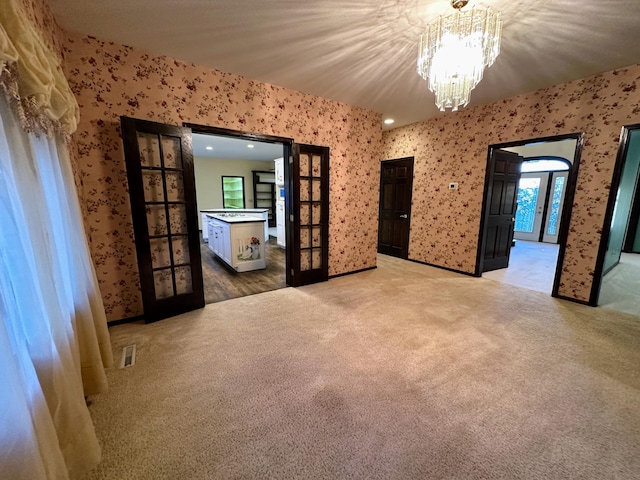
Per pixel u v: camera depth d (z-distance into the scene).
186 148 2.77
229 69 2.88
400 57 2.59
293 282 3.88
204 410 1.65
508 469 1.30
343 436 1.48
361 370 2.03
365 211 4.55
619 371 2.02
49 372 1.11
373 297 3.46
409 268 4.84
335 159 4.02
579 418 1.60
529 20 2.01
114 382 1.89
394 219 5.65
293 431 1.51
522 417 1.61
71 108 1.61
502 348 2.32
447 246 4.69
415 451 1.39
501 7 1.87
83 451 1.22
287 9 1.93
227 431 1.50
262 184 10.27
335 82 3.19
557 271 3.42
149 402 1.71
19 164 1.04
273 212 10.44
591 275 3.17
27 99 1.09
